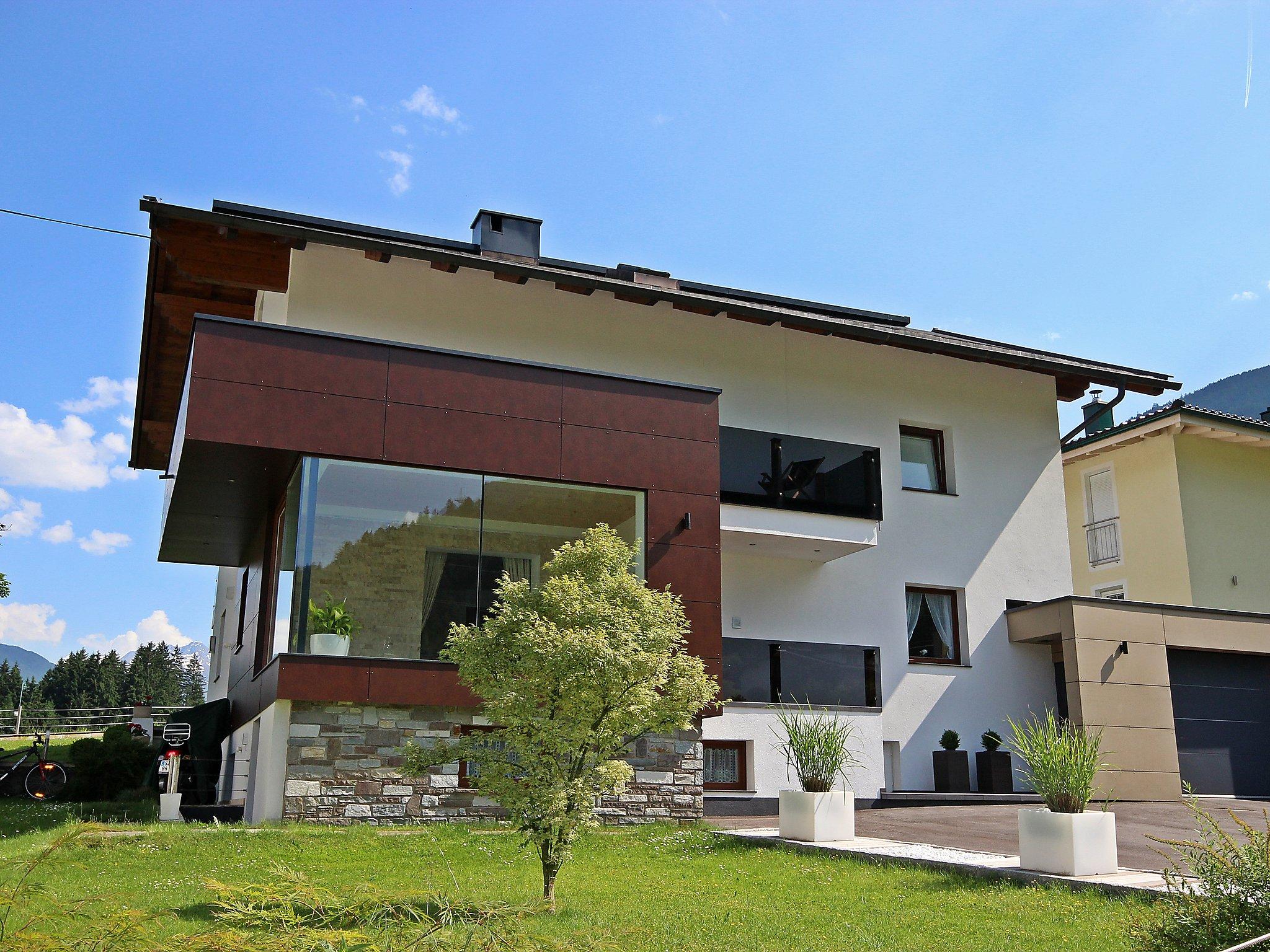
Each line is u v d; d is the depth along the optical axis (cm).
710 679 814
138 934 288
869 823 1224
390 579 1191
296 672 1120
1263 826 1104
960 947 618
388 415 1223
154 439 2053
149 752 1588
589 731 760
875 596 1733
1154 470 2200
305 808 1112
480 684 780
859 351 1817
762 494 1553
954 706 1744
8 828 1140
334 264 1455
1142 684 1673
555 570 836
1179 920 518
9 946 269
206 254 1403
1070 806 819
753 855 1016
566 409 1322
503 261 1454
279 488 1343
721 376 1697
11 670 6481
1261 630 1791
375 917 314
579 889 828
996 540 1853
